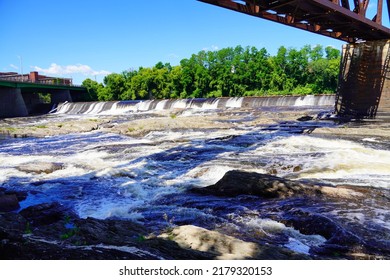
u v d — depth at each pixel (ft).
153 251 17.11
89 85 342.03
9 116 188.55
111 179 42.68
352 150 48.75
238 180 33.37
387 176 37.60
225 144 62.49
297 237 22.97
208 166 45.21
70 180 43.04
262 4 53.78
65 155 61.21
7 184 42.29
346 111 96.73
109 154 58.95
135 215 29.40
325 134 65.82
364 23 70.18
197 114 137.59
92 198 35.42
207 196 33.04
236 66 292.20
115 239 19.92
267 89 274.16
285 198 30.35
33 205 32.53
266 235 23.38
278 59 282.56
